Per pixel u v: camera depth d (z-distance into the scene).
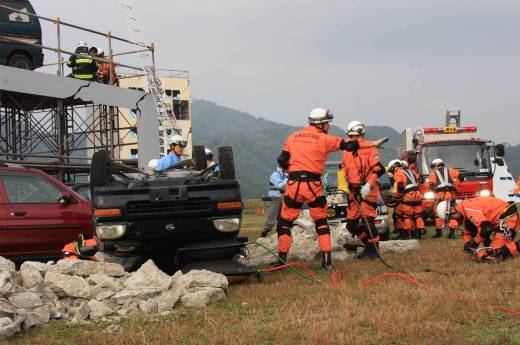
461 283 6.48
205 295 6.04
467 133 19.44
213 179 8.43
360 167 8.89
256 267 8.86
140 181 7.73
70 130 20.41
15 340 4.98
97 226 7.23
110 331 5.16
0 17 16.33
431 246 10.39
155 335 4.93
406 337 4.59
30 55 16.86
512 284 6.33
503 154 18.31
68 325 5.39
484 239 8.20
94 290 5.96
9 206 9.16
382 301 5.78
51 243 9.38
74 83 17.31
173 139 10.12
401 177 12.68
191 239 7.48
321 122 7.88
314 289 6.55
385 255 9.46
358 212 8.98
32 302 5.52
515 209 8.05
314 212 7.95
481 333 4.69
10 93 16.83
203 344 4.67
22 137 18.89
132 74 24.00
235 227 7.52
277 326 5.00
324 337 4.57
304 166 7.80
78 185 11.74
